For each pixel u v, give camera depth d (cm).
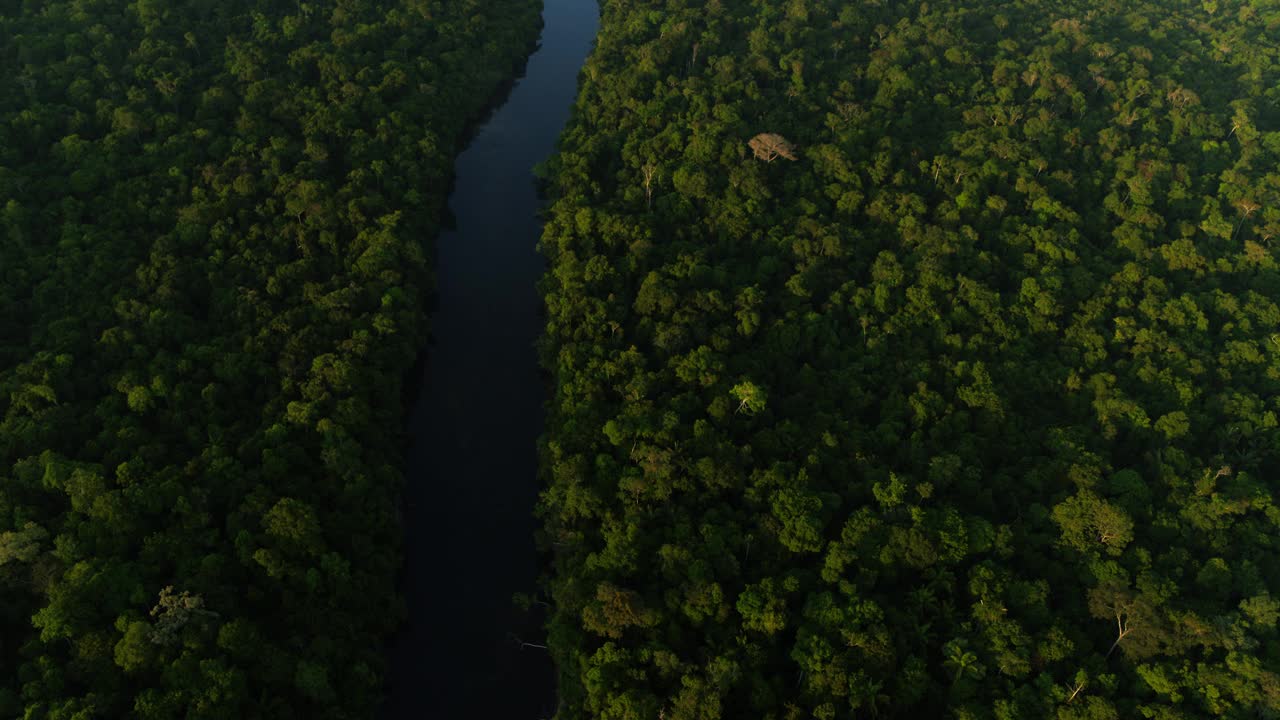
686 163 14525
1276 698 7700
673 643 8594
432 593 10219
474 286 14412
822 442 10362
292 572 8756
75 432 9788
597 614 8575
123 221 12519
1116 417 10775
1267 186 14525
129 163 13350
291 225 12862
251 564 8794
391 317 11931
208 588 8400
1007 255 13425
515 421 12312
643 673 8188
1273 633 8394
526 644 9781
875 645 8206
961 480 9925
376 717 9012
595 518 9850
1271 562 9150
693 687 7962
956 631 8594
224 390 10588
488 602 10181
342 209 13262
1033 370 11469
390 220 13200
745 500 9662
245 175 13262
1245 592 8838
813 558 9300
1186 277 13012
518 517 11106
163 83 14538
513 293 14362
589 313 11906
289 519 8788
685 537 9225
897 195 14138
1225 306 12319
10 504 8888
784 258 13312
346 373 10631
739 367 11344
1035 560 9269
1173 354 11525
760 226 13700
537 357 13200
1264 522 9612
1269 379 11362
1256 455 10531
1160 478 10081
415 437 11975
